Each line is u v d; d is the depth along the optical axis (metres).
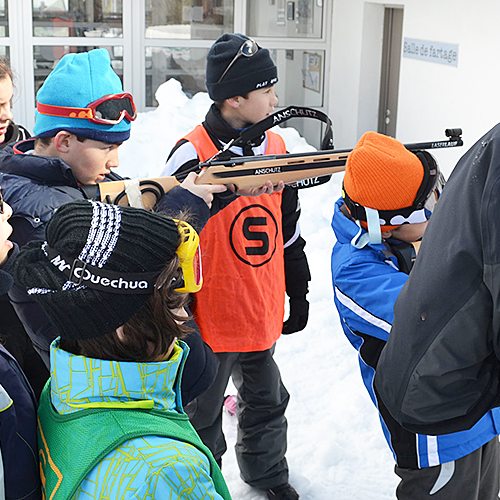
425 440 1.73
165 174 2.26
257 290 2.26
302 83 7.05
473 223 1.25
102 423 1.00
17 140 2.59
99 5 6.59
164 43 6.79
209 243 2.21
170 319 1.03
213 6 6.75
